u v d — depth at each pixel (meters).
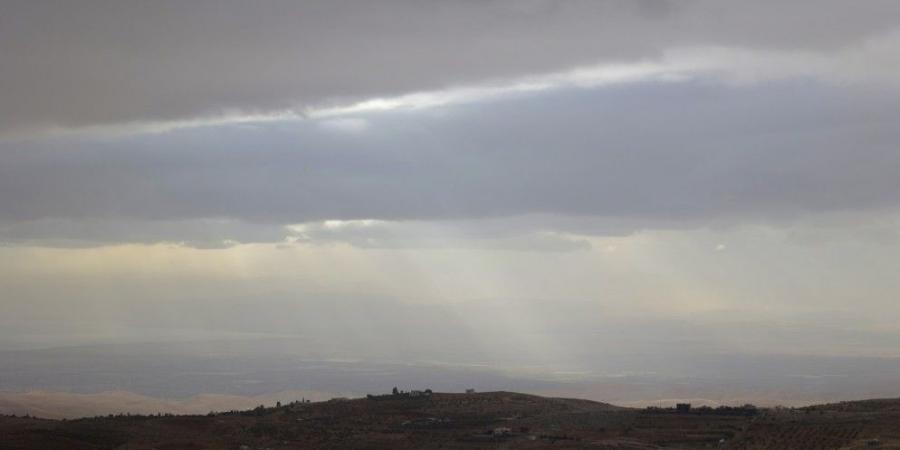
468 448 151.88
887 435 144.88
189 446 153.75
